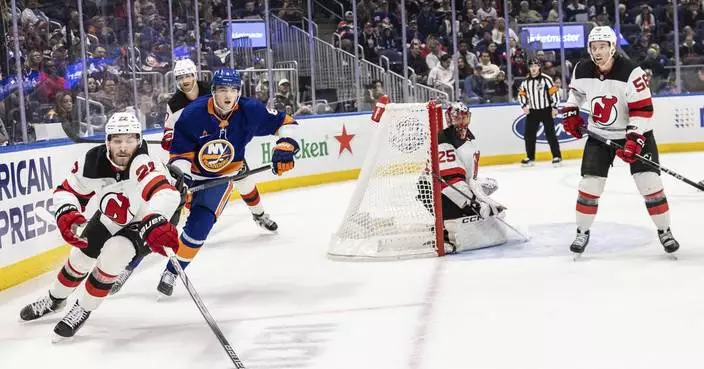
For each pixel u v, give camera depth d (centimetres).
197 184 513
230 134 505
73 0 823
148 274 588
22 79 737
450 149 602
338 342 406
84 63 821
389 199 614
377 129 604
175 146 504
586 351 371
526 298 470
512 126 1282
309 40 1196
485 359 368
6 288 571
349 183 1109
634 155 527
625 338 387
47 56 776
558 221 730
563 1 1362
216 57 1098
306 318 453
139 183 404
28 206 602
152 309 488
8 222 576
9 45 724
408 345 395
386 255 596
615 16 1334
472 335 405
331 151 1133
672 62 1338
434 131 591
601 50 529
